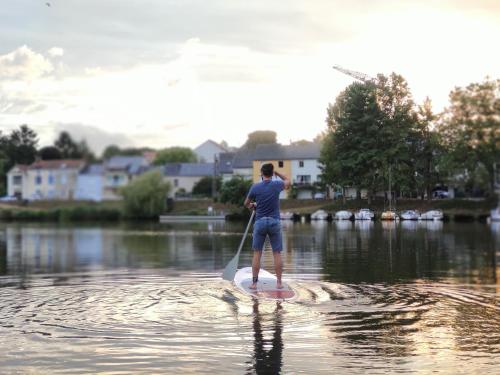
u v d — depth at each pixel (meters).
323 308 6.63
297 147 51.56
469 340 5.19
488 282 8.83
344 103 24.95
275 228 7.91
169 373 4.31
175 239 24.03
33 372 4.34
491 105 46.09
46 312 6.53
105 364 4.53
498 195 43.53
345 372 4.30
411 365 4.46
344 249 15.29
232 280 8.55
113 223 39.03
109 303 7.09
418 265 11.38
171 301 7.17
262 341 5.16
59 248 19.17
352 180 25.16
